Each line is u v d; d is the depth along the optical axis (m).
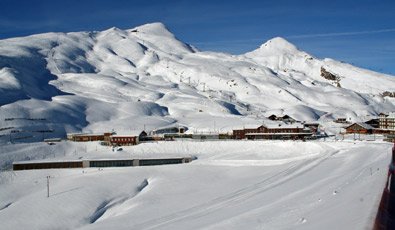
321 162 95.31
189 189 85.88
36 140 151.62
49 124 168.75
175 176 99.12
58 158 122.81
